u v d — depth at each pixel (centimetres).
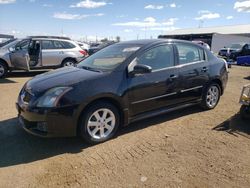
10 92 826
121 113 464
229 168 371
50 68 1205
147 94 487
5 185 331
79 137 468
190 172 360
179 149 426
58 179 344
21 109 436
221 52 2550
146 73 483
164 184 334
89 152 416
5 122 536
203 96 599
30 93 428
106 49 559
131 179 344
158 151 420
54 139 459
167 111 530
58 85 418
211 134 486
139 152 416
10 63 1125
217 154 410
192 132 495
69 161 389
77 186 329
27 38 1172
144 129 508
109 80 441
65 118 407
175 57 538
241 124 537
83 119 421
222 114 599
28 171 362
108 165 378
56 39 1224
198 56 590
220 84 634
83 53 1284
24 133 482
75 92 411
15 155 405
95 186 329
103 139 447
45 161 388
